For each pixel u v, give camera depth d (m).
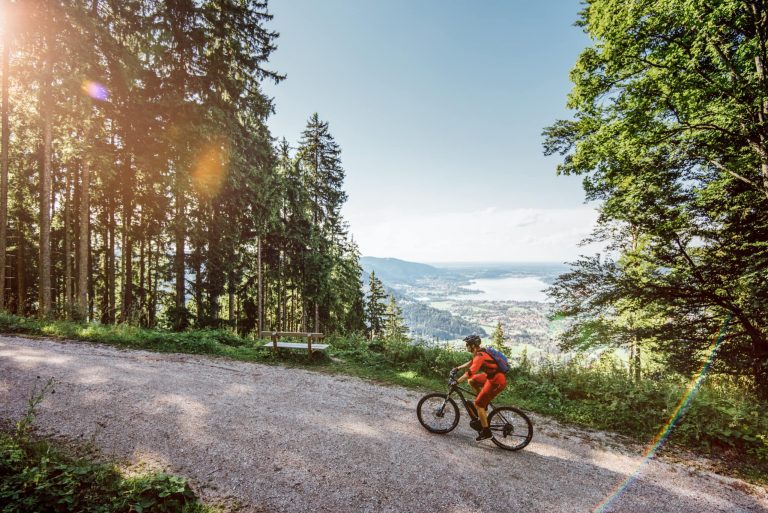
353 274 31.91
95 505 3.39
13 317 11.71
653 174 10.09
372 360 10.73
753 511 4.54
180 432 5.38
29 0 12.31
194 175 15.64
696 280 10.13
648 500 4.61
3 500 3.11
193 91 16.19
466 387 8.89
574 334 10.81
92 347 9.74
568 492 4.65
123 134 15.84
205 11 15.59
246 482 4.31
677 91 8.88
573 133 11.50
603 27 9.29
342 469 4.75
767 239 9.50
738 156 9.53
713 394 7.54
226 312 27.84
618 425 7.04
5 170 14.86
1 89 15.22
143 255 23.42
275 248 23.67
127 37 15.12
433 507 4.11
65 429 5.14
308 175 27.92
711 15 7.68
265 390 7.59
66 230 21.25
